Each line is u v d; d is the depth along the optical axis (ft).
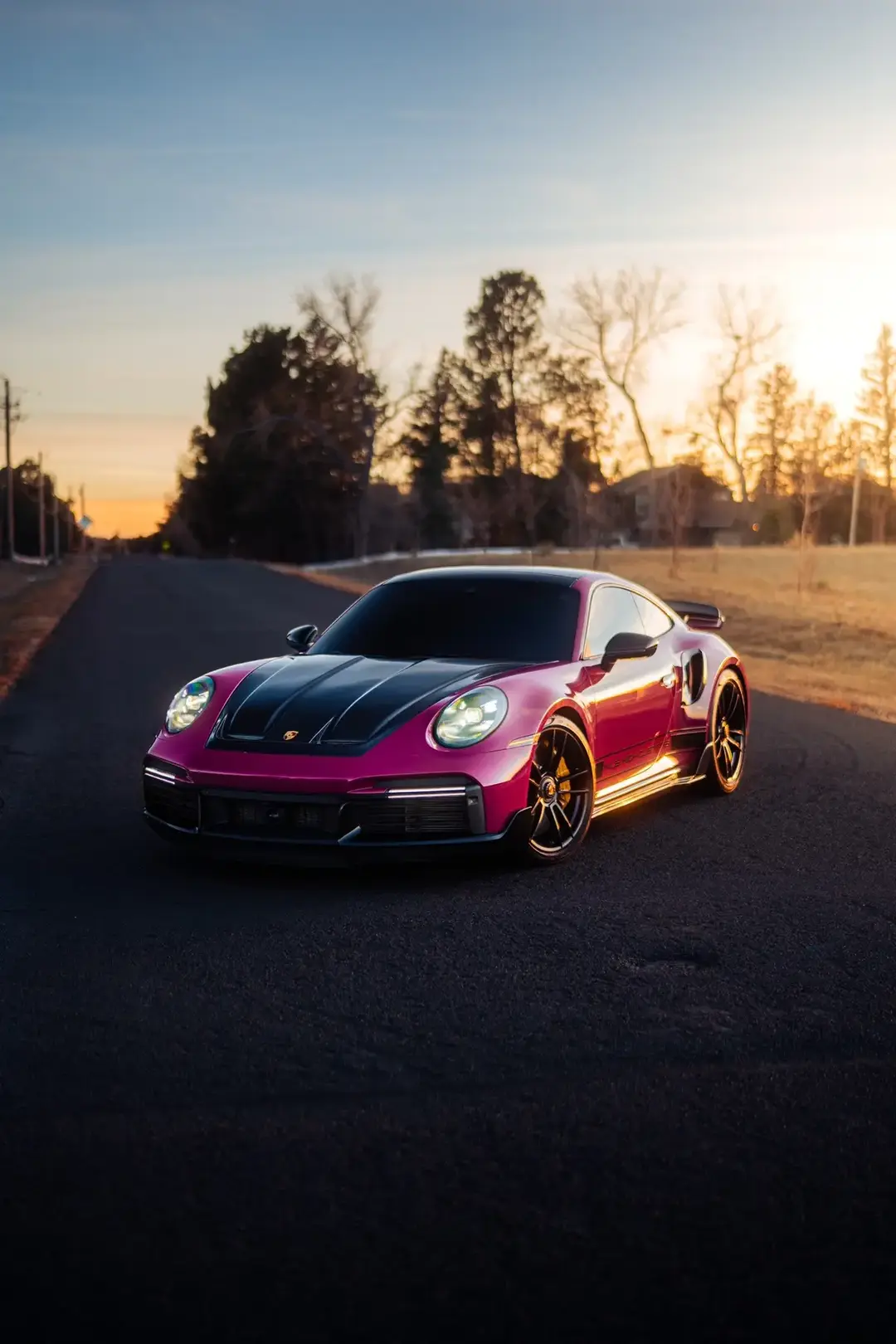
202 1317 7.45
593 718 19.79
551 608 21.34
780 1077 11.05
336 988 13.32
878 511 267.18
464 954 14.46
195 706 19.22
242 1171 9.27
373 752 17.24
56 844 20.11
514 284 284.41
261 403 272.72
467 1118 10.19
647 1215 8.64
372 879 17.83
